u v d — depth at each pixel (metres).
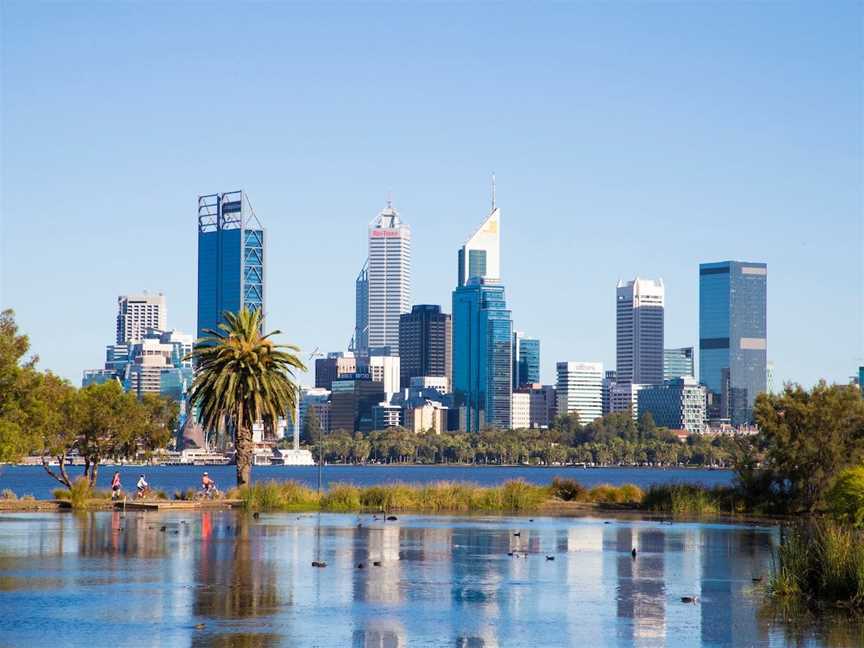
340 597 39.59
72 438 100.38
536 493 98.31
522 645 31.72
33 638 31.88
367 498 94.88
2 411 83.88
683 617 36.28
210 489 100.69
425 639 32.38
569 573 47.19
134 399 106.25
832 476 86.56
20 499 101.50
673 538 64.50
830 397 87.56
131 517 79.31
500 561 51.28
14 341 84.31
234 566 47.88
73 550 54.06
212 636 32.31
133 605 37.34
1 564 48.16
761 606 38.59
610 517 84.06
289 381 103.56
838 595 40.12
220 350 100.38
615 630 34.00
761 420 89.25
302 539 60.94
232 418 102.56
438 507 94.25
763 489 92.56
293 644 31.41
